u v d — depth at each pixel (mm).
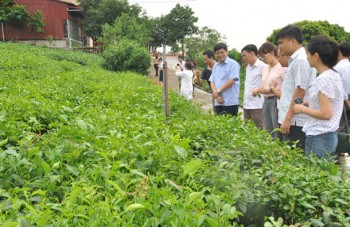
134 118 5262
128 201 2518
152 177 2910
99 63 23453
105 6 40531
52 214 2400
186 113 6480
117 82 10352
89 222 2215
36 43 36125
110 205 2412
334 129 4285
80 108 5637
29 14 34875
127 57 22516
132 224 2221
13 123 4367
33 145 3670
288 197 3006
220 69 7531
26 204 2258
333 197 3043
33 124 4922
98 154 3396
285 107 5141
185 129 4566
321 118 4129
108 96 7445
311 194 3076
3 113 4738
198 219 2264
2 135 3969
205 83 19328
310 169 3506
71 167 3078
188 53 38375
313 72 4879
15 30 35469
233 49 25641
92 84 9328
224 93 7480
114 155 3316
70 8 38000
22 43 35000
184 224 2234
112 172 2889
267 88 6191
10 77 9938
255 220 3123
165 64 5621
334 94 4090
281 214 3102
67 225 2207
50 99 7062
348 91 6047
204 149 4105
